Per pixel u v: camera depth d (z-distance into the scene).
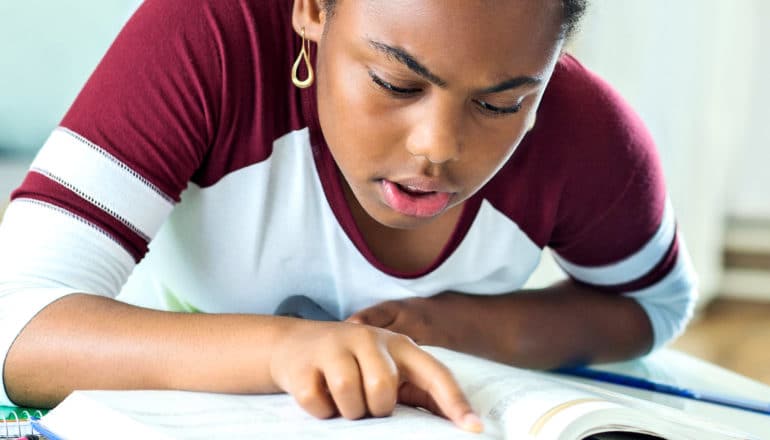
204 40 1.16
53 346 1.02
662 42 3.40
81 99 1.15
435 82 0.93
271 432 0.84
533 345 1.37
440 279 1.32
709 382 1.40
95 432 0.85
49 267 1.09
